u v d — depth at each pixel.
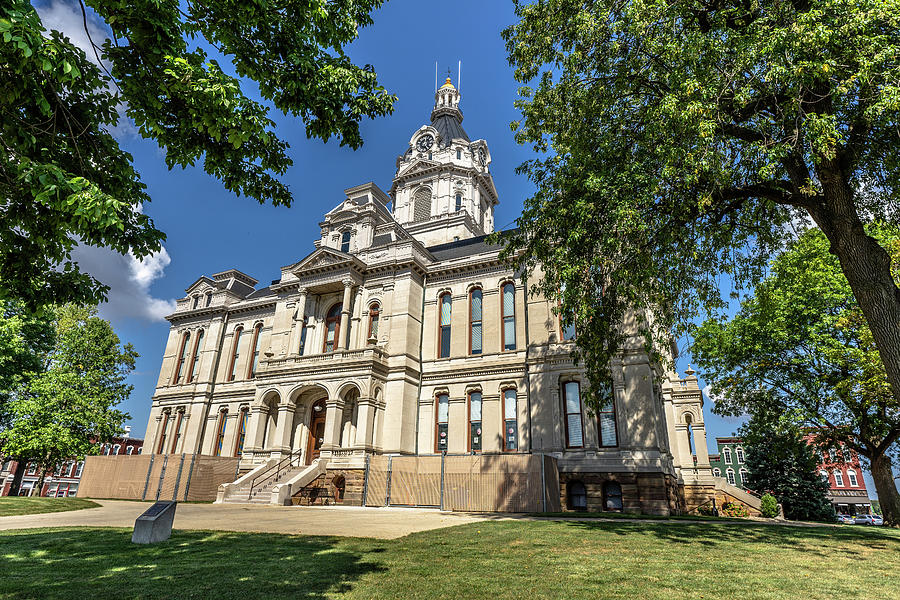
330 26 9.69
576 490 26.81
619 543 11.84
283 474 31.14
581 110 15.75
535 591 7.38
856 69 10.96
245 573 8.44
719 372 34.62
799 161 13.32
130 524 16.31
